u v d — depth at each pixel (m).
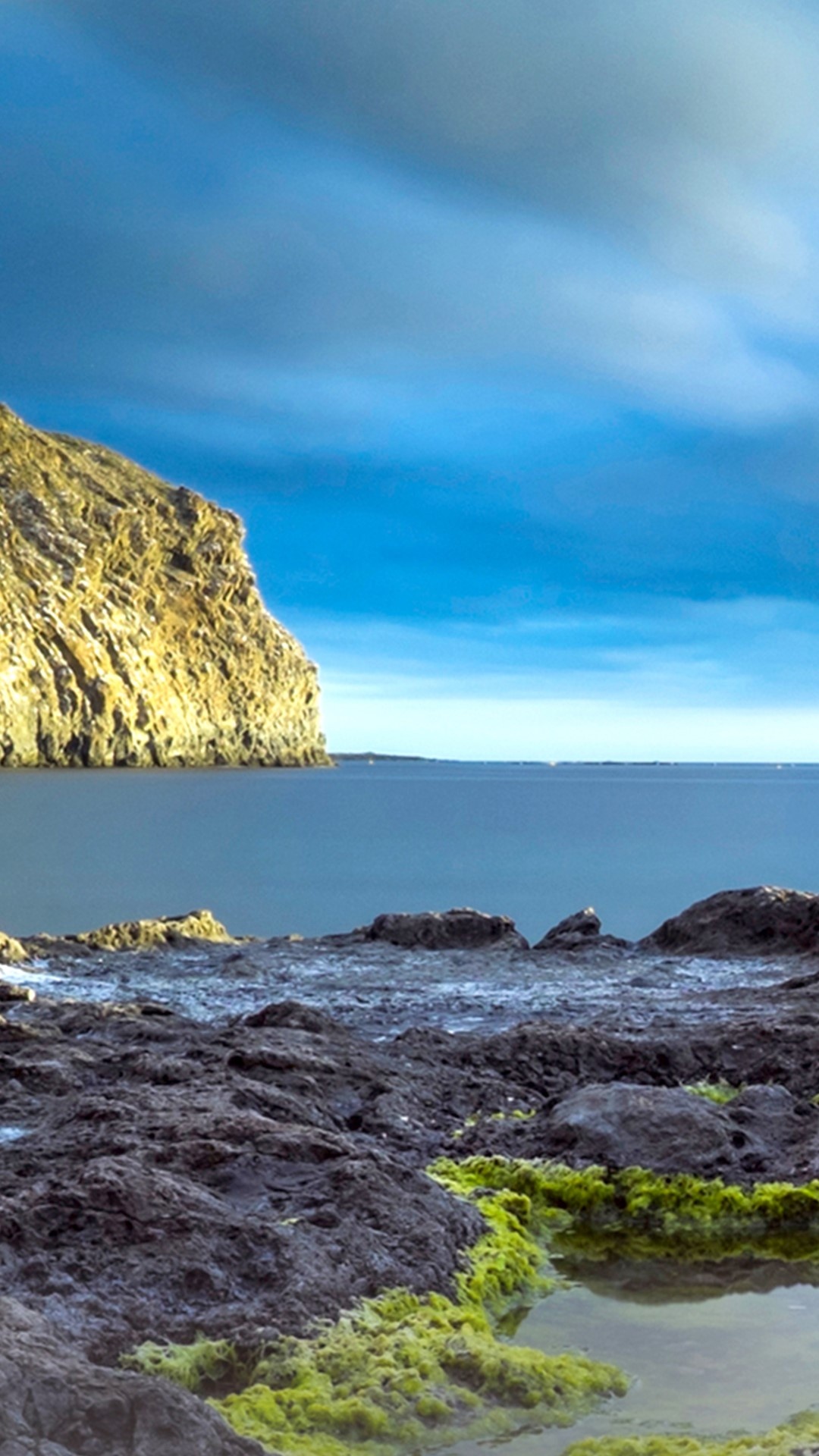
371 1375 5.93
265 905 53.53
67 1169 7.89
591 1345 6.79
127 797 137.25
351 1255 6.95
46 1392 4.59
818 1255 8.36
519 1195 8.84
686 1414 5.93
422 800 158.62
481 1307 7.05
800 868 66.69
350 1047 12.02
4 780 163.75
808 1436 5.55
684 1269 8.09
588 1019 14.39
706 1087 11.72
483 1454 5.50
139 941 20.03
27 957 18.41
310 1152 8.23
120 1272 6.42
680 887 57.66
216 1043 11.84
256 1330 6.10
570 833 96.50
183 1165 7.93
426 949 20.27
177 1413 4.63
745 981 17.14
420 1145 9.82
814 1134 9.99
